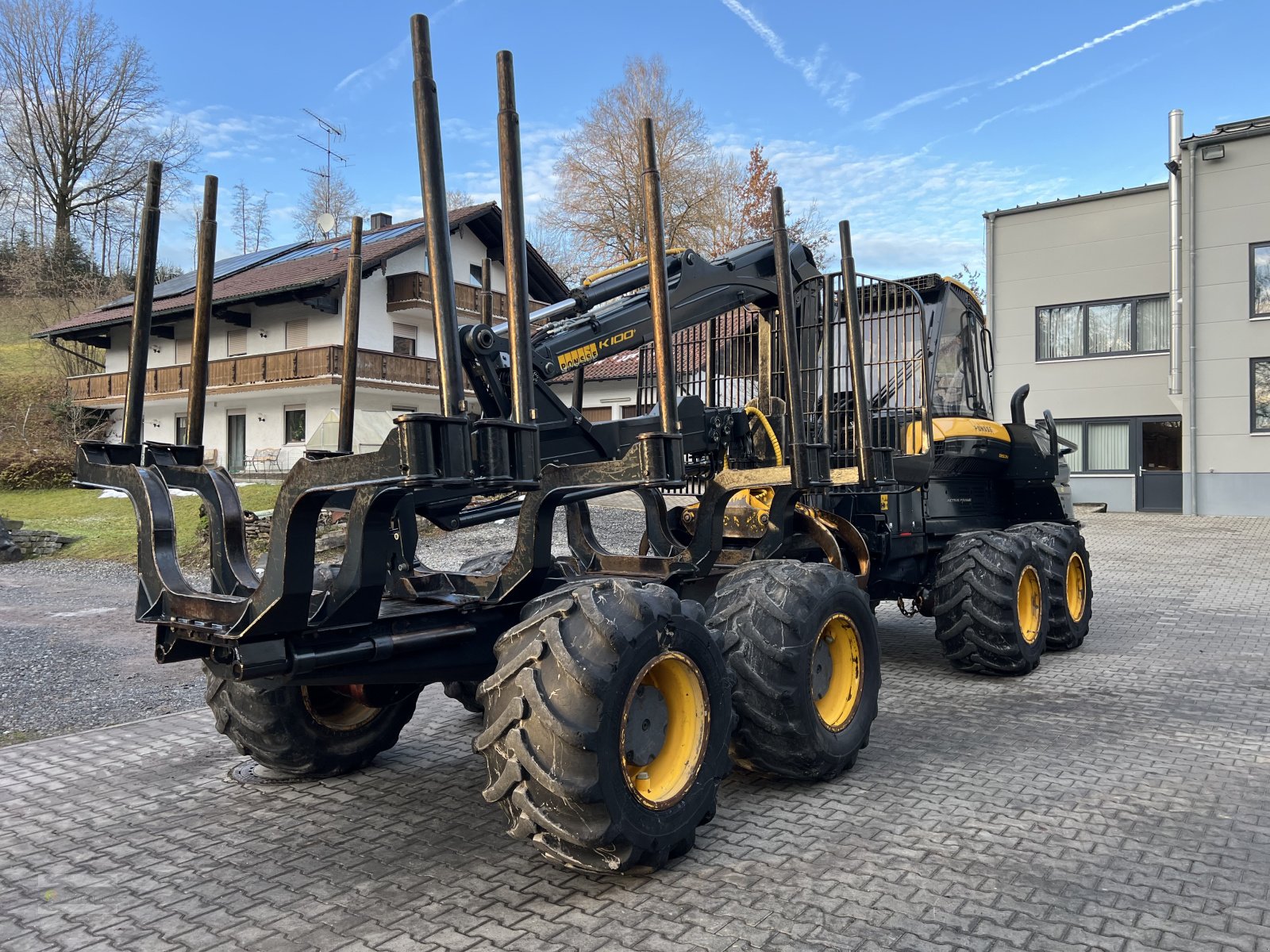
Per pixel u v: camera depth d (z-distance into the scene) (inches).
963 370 273.4
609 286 192.9
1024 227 842.2
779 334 230.5
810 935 106.0
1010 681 240.2
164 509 136.0
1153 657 269.7
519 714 112.3
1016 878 120.6
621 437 188.2
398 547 170.1
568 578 175.5
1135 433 799.7
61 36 1691.7
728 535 226.2
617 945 104.3
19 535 599.5
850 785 159.2
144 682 257.3
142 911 115.9
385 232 1182.3
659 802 121.6
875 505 234.2
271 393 1048.8
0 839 140.9
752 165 1323.8
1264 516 722.2
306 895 119.7
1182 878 120.4
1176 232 745.0
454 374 102.4
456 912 114.0
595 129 1283.2
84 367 1302.9
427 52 104.1
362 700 154.2
